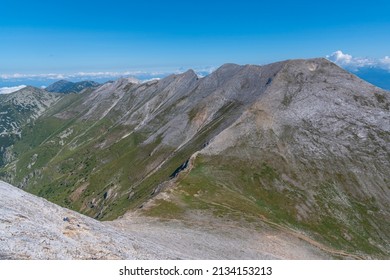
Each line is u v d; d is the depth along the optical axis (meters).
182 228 66.69
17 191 41.62
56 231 32.09
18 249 25.30
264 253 60.88
